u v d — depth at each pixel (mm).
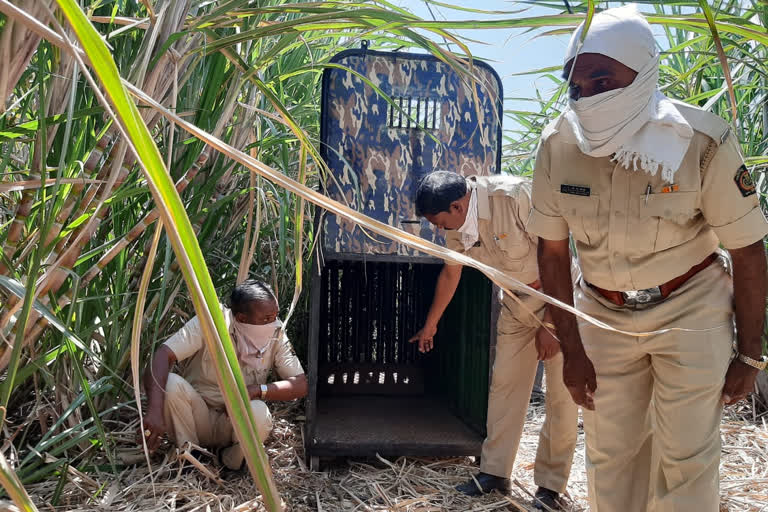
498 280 727
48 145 1670
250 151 2625
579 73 1458
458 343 3424
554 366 2395
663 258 1603
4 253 1421
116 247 1758
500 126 2840
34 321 1519
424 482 2619
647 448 1841
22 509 521
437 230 2748
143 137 502
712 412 1606
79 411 2260
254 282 2574
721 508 2350
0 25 1012
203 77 2322
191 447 2357
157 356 2422
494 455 2564
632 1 1529
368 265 3988
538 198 1743
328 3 1734
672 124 1423
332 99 2746
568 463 2471
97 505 2027
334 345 3988
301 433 3020
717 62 2678
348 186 2723
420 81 2803
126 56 2020
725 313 1620
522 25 1378
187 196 2551
